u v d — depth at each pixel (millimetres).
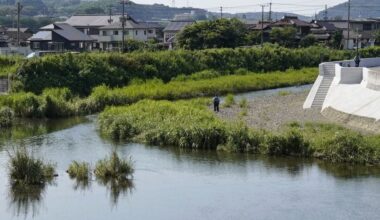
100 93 57188
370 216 25531
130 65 71500
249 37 104750
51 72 63000
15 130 45781
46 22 169250
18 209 26891
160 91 62844
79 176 31828
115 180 31359
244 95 66625
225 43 96938
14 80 60656
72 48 101750
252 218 25500
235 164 34250
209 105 55531
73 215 26250
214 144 38156
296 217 25516
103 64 68562
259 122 44531
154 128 41250
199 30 97625
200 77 76375
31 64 62312
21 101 52281
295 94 64812
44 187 30172
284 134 36594
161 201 27906
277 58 90938
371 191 28984
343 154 34188
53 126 47656
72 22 122125
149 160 35312
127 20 118000
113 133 42438
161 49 97625
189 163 34562
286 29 108250
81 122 49500
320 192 28906
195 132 38594
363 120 42125
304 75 84375
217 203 27484
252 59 87938
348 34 107688
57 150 38188
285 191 29125
